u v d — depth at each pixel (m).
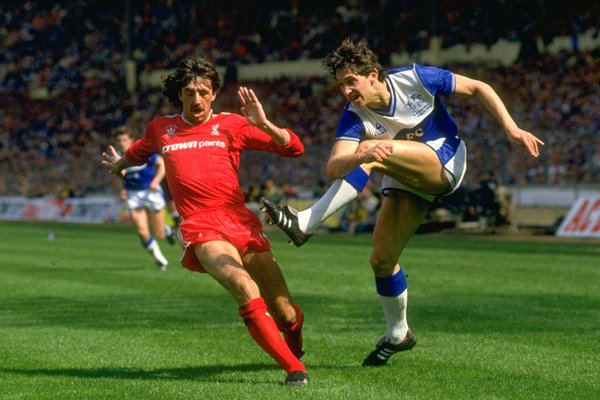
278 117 99.31
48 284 33.94
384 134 16.38
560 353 18.59
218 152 16.11
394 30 97.50
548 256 42.84
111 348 20.03
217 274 15.37
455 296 28.27
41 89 127.12
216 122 16.30
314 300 27.94
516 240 55.47
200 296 29.88
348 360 18.16
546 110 80.75
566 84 82.62
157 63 116.62
